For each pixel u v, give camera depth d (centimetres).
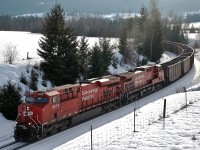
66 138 2627
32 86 3784
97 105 3459
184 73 6450
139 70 4631
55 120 2780
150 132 2205
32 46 6144
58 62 4147
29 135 2561
